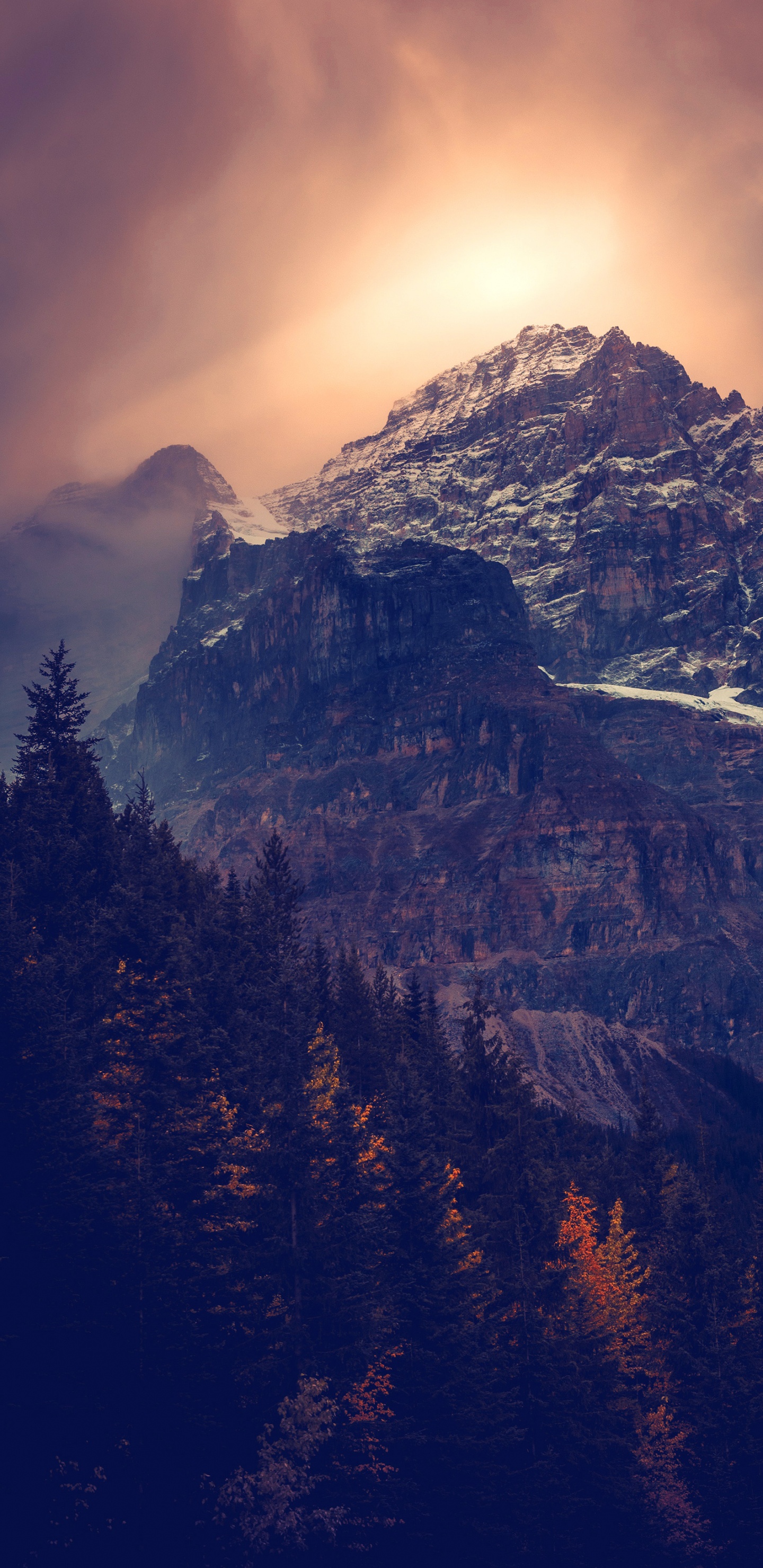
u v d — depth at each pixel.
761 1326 103.50
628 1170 126.31
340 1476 76.00
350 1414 79.44
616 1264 102.12
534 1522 83.94
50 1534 62.81
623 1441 90.94
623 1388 94.19
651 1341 102.25
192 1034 83.38
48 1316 64.06
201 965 100.31
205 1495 70.12
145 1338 69.38
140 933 92.50
